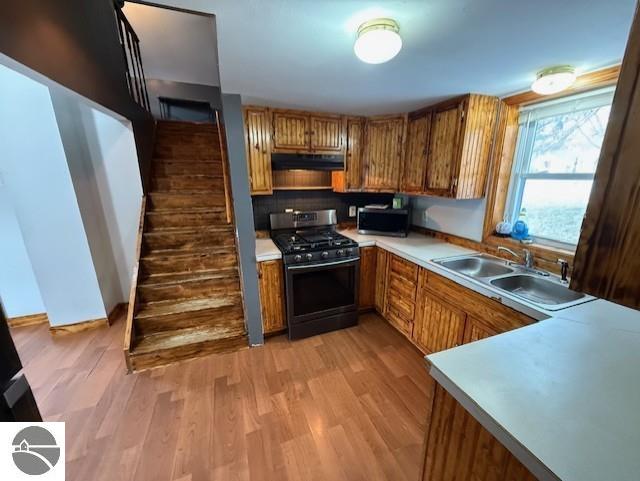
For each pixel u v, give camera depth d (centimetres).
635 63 34
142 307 255
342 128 279
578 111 183
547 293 185
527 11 103
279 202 305
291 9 102
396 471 146
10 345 70
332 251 261
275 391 200
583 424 73
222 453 156
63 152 243
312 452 156
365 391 200
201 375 217
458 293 196
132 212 307
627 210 36
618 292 39
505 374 91
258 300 246
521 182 225
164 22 282
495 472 79
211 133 383
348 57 146
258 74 170
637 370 94
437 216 296
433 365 96
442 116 233
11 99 222
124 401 191
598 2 98
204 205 325
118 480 142
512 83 186
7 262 268
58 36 152
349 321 284
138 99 309
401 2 98
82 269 268
